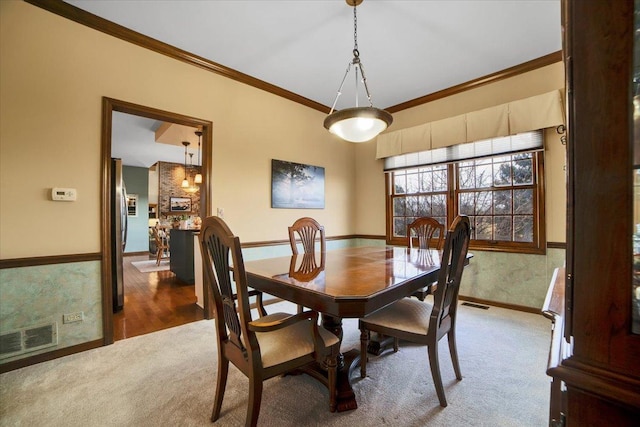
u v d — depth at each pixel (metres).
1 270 1.96
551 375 0.55
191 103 2.90
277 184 3.65
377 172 4.49
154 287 4.29
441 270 1.54
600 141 0.50
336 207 4.47
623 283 0.48
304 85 3.56
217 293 1.47
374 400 1.60
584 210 0.52
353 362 1.84
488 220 3.36
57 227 2.17
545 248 2.93
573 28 0.53
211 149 3.05
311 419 1.45
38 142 2.11
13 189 2.02
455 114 3.60
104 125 2.38
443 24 2.43
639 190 0.48
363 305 1.23
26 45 2.07
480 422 1.43
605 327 0.50
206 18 2.36
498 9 2.26
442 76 3.32
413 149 3.90
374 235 4.54
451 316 1.78
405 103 4.04
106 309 2.33
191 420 1.46
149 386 1.75
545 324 2.66
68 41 2.23
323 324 1.89
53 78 2.17
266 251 3.53
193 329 2.65
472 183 3.50
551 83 2.91
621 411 0.48
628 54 0.48
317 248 4.11
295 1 2.18
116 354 2.17
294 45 2.73
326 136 4.33
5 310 1.98
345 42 2.68
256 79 3.38
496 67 3.12
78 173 2.26
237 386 1.75
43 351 2.08
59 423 1.44
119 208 3.26
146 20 2.37
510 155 3.17
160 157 7.51
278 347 1.37
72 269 2.22
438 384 1.55
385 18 2.36
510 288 3.14
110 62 2.42
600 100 0.50
